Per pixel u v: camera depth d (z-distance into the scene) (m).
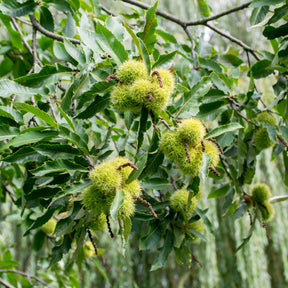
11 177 3.63
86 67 2.16
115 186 1.73
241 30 5.17
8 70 3.64
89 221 2.02
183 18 4.93
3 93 2.07
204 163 1.76
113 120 2.88
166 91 1.78
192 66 3.25
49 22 2.69
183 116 2.21
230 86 2.74
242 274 4.78
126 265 5.58
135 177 1.72
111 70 2.17
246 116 2.83
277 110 2.92
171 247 2.49
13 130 1.97
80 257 2.21
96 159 2.08
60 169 1.86
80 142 1.99
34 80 2.22
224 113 2.88
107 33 1.97
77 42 2.58
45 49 3.46
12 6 2.49
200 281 5.34
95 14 3.12
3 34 4.29
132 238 6.21
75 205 1.95
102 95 2.16
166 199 2.65
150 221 2.53
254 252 4.93
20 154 1.97
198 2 3.89
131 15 3.57
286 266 5.07
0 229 4.79
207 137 1.91
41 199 2.20
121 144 2.77
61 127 1.92
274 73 2.86
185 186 2.49
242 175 2.83
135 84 1.77
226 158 2.87
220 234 5.78
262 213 2.88
